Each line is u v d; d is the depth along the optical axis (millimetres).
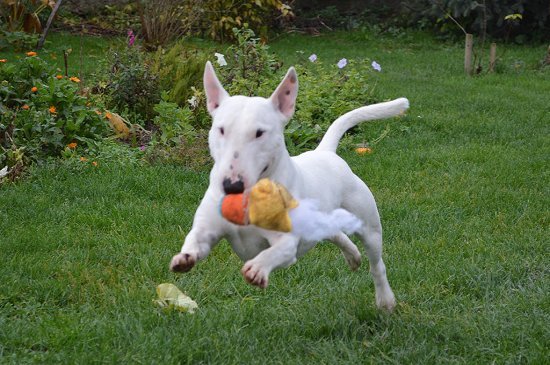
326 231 3158
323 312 3547
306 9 12711
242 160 2914
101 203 4562
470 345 3336
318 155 3367
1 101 5457
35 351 3268
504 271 3918
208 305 3617
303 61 7332
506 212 4637
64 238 4145
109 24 10766
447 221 4508
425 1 12109
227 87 6141
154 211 4461
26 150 5035
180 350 3234
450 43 11469
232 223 2949
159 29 9344
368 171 5242
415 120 6648
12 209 4449
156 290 3645
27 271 3828
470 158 5617
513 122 6703
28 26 9359
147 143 5723
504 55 10484
